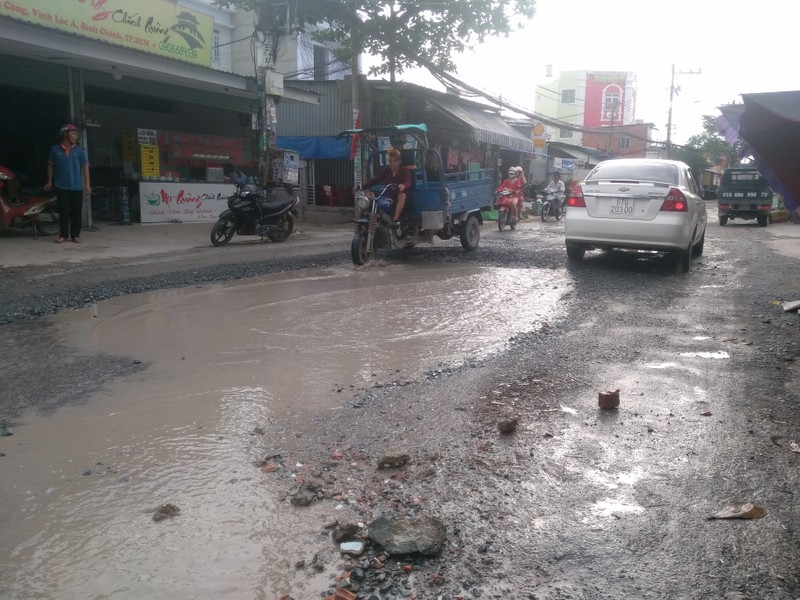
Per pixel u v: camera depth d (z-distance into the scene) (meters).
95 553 2.61
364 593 2.38
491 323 6.23
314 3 17.83
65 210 11.46
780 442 3.55
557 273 9.13
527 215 24.11
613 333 5.83
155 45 14.43
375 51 20.20
